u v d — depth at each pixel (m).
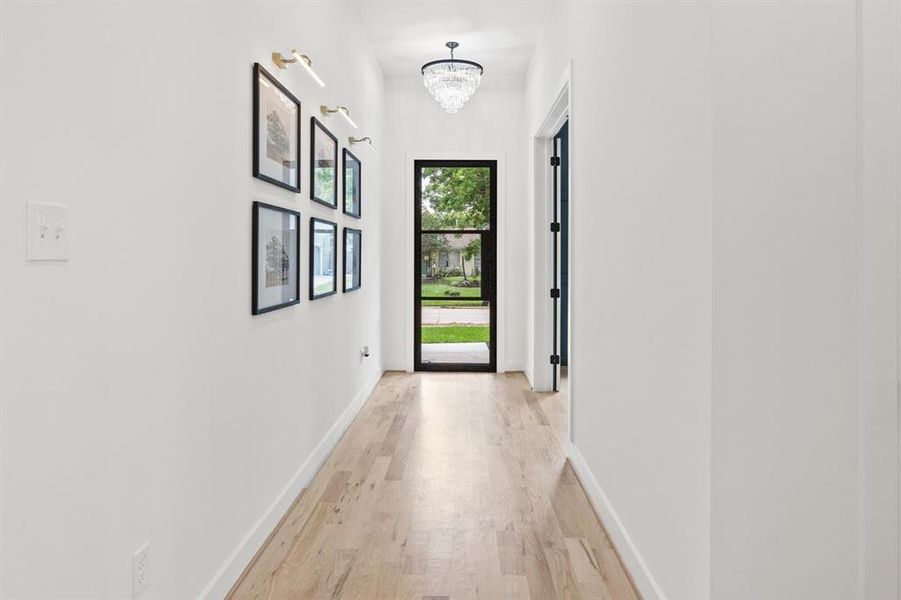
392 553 2.38
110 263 1.39
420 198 6.22
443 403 4.90
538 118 5.04
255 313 2.32
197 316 1.85
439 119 6.12
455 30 4.80
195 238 1.84
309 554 2.37
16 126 1.10
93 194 1.33
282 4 2.67
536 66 5.17
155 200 1.60
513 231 6.14
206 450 1.92
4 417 1.08
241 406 2.21
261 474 2.43
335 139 3.73
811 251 1.44
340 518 2.70
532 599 2.06
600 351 2.76
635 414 2.19
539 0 4.23
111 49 1.39
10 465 1.10
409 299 6.21
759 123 1.44
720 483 1.48
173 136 1.69
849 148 1.42
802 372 1.45
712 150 1.48
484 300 6.25
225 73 2.06
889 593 1.44
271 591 2.10
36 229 1.15
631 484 2.24
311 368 3.20
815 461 1.45
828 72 1.42
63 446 1.24
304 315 3.05
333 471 3.30
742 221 1.46
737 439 1.47
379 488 3.06
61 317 1.23
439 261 6.25
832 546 1.46
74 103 1.26
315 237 3.25
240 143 2.20
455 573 2.23
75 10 1.26
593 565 2.30
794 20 1.43
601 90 2.73
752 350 1.46
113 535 1.42
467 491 3.03
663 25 1.86
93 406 1.33
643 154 2.09
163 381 1.65
